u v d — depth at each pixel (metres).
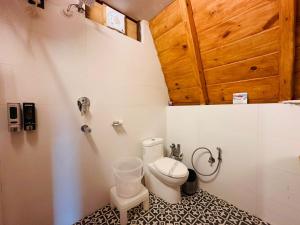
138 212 1.64
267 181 1.44
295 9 1.01
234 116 1.65
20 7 1.15
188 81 2.05
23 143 1.20
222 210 1.65
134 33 2.01
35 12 1.21
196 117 2.01
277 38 1.20
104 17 1.68
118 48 1.76
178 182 1.65
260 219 1.51
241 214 1.58
